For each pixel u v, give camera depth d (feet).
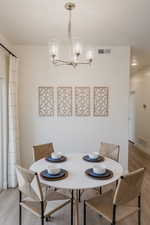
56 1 6.82
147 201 9.40
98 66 12.22
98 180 6.18
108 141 12.53
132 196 6.18
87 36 10.37
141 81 20.21
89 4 6.99
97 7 7.21
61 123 12.44
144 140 19.31
